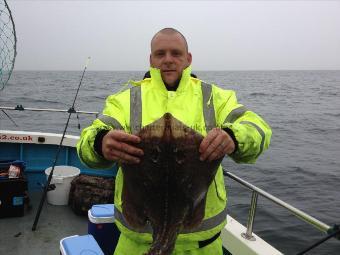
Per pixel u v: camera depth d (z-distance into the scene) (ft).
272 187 36.68
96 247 9.78
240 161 6.52
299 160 48.80
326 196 33.86
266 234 24.40
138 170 5.83
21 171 17.66
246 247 10.30
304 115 104.83
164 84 7.12
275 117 99.25
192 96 7.03
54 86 237.04
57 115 87.51
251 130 6.19
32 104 104.53
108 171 18.76
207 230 6.78
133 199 6.26
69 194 17.90
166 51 7.04
